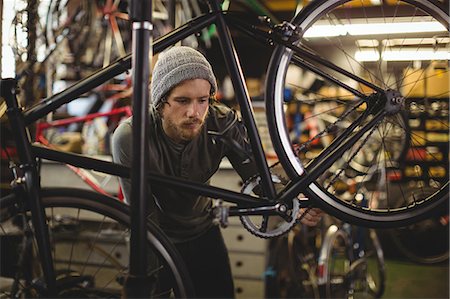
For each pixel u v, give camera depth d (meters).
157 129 2.12
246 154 2.20
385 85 2.27
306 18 2.09
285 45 2.07
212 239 2.45
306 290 3.86
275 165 2.21
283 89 2.09
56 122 3.90
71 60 4.57
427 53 2.42
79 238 3.25
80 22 4.41
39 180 1.87
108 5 4.46
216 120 2.22
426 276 5.20
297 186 2.05
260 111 3.99
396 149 4.21
